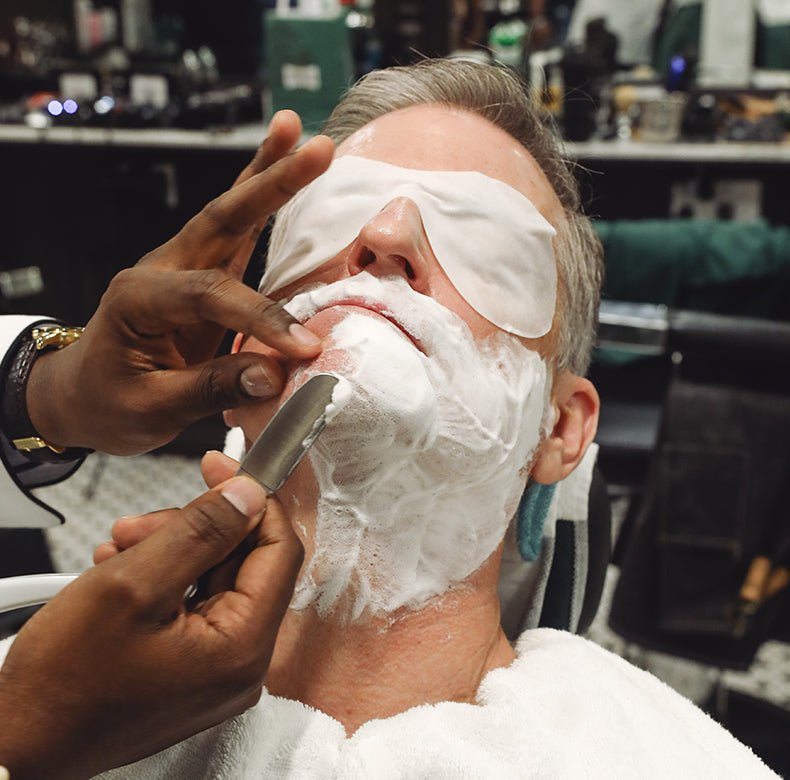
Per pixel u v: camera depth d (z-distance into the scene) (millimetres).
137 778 583
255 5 3227
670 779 583
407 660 619
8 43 3025
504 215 620
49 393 651
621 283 1866
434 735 573
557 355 679
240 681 478
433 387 558
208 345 634
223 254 581
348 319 542
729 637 1367
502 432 595
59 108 2654
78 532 2170
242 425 598
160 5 3207
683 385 1376
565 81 2342
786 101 2609
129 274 548
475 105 693
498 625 688
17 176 2738
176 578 446
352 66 2713
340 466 545
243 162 2645
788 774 1375
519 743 584
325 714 610
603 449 1618
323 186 642
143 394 561
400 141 652
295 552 501
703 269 1828
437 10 2598
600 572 941
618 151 2289
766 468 1327
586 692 628
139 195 2740
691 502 1337
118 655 445
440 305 577
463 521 614
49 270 2844
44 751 447
